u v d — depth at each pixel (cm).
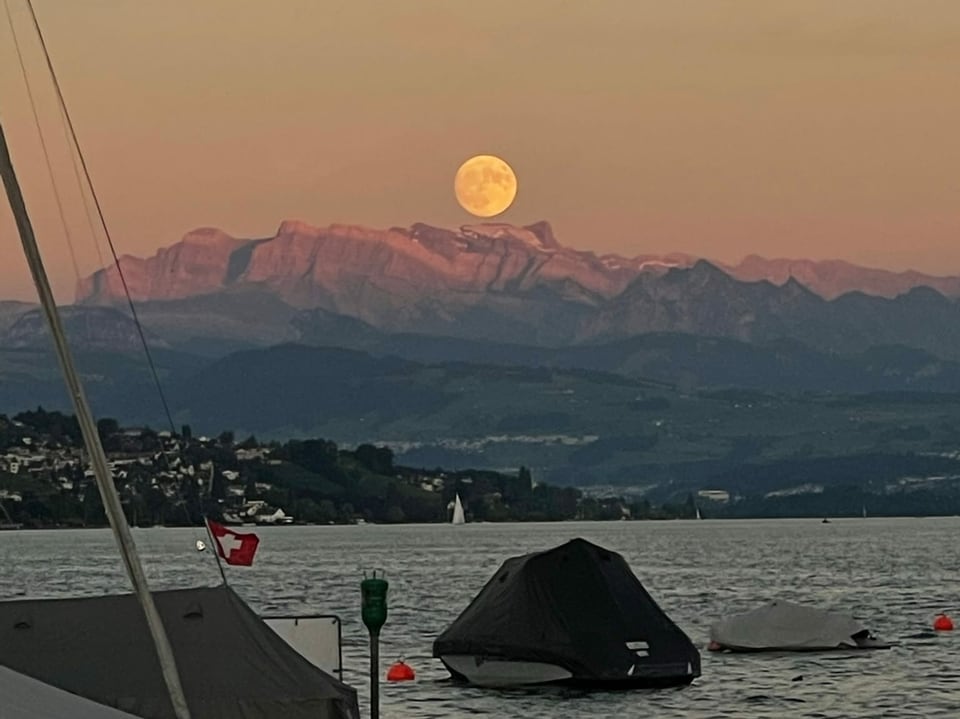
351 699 5538
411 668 10694
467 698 9300
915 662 11300
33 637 5481
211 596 5628
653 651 9369
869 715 8981
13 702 3566
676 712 8900
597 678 9238
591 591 9475
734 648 11869
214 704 5306
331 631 6362
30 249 4094
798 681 10238
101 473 4138
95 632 5500
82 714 3603
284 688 5384
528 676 9419
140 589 4191
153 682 5341
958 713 9056
